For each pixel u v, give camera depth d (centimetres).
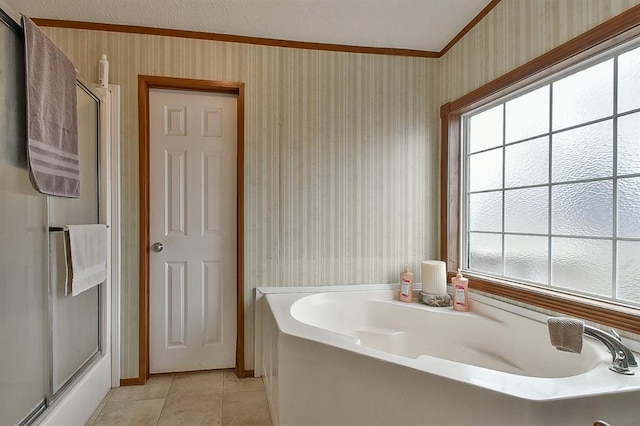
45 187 128
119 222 202
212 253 223
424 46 231
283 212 222
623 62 130
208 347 224
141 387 203
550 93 162
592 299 137
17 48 118
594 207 141
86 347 179
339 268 228
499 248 195
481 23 195
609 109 135
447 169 228
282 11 191
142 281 206
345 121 229
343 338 140
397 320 212
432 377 112
